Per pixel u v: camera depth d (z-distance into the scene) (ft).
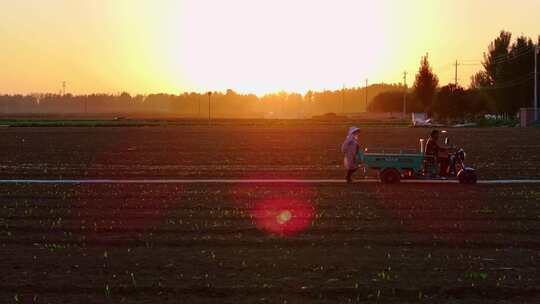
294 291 28.55
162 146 130.11
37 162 94.73
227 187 64.59
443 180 68.69
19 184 67.41
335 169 83.51
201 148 124.26
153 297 27.86
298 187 64.44
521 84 296.71
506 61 307.99
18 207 51.60
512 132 185.26
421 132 190.29
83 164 91.61
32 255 35.32
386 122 296.51
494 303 27.09
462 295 28.14
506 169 82.07
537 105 291.79
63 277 30.83
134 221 45.21
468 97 313.73
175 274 31.30
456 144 131.64
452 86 313.12
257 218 46.24
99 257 34.81
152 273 31.48
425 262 33.45
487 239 39.04
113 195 58.49
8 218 46.52
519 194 58.18
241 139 153.89
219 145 132.77
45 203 53.72
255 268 32.32
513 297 27.89
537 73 289.53
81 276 31.01
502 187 63.62
